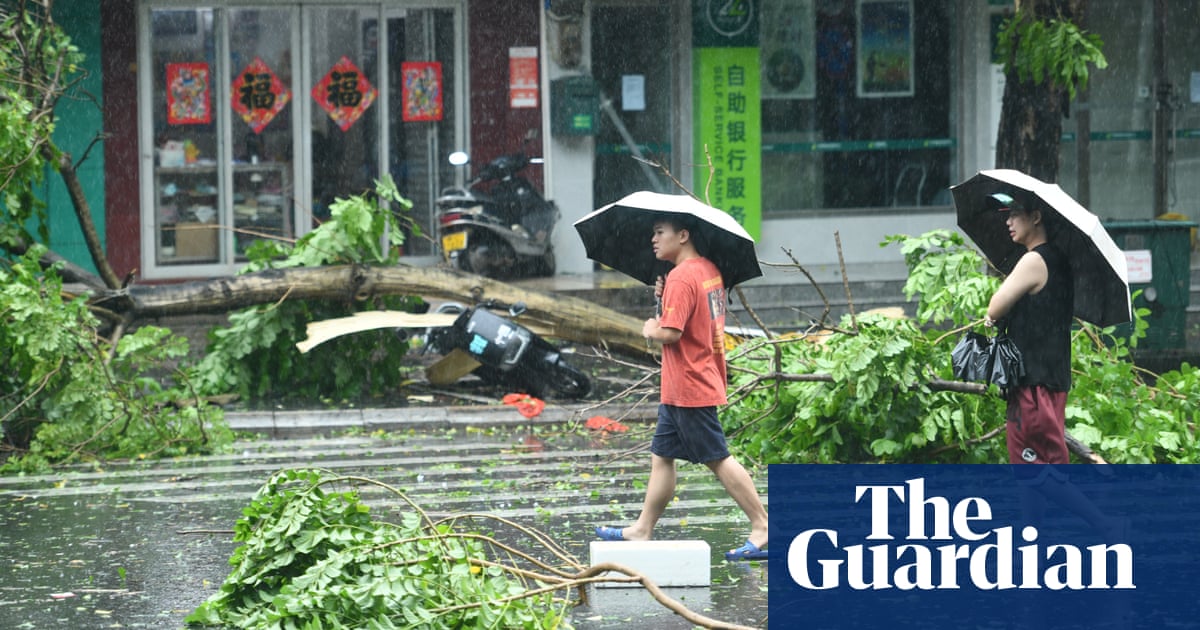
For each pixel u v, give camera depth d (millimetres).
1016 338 6445
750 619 5723
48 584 6324
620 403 11625
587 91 18188
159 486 8695
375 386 12117
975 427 8695
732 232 6629
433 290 12133
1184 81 20172
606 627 5566
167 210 17875
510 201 17484
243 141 18078
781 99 19406
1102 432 8812
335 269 11859
